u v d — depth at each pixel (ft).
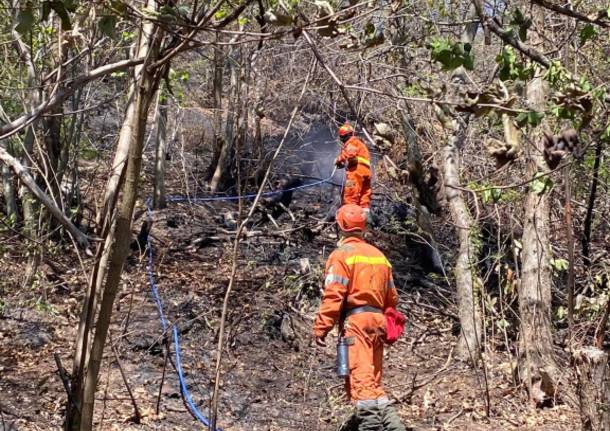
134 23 11.11
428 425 22.67
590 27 9.62
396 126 34.27
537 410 23.91
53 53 20.12
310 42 9.39
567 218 20.47
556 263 25.29
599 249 31.53
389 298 19.01
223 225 38.11
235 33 9.36
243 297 29.63
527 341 24.57
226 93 46.75
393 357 27.94
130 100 13.26
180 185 42.86
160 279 30.83
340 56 21.47
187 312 28.04
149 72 10.94
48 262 29.01
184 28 10.12
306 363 26.12
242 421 22.33
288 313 28.84
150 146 46.24
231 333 26.96
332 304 18.33
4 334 24.86
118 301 28.40
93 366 12.03
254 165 40.32
